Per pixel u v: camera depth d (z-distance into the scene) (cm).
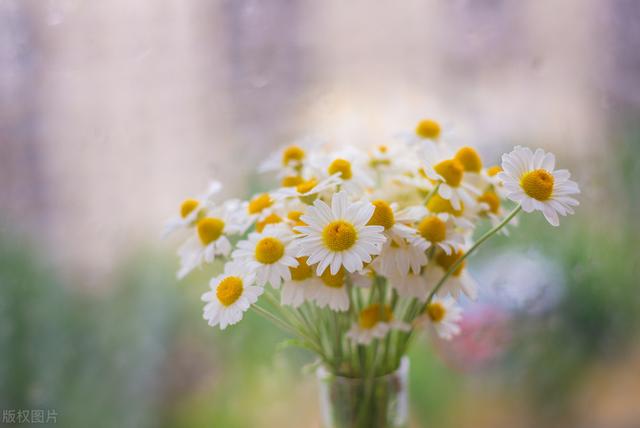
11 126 38
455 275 30
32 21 38
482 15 39
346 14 39
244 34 39
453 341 39
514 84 39
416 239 28
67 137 39
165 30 39
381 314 30
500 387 39
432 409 39
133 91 39
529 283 39
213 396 39
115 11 38
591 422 38
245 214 30
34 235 39
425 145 30
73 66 38
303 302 30
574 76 39
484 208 30
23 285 39
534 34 39
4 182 39
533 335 39
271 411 39
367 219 27
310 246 27
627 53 39
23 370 39
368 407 31
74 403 39
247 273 28
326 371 31
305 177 31
